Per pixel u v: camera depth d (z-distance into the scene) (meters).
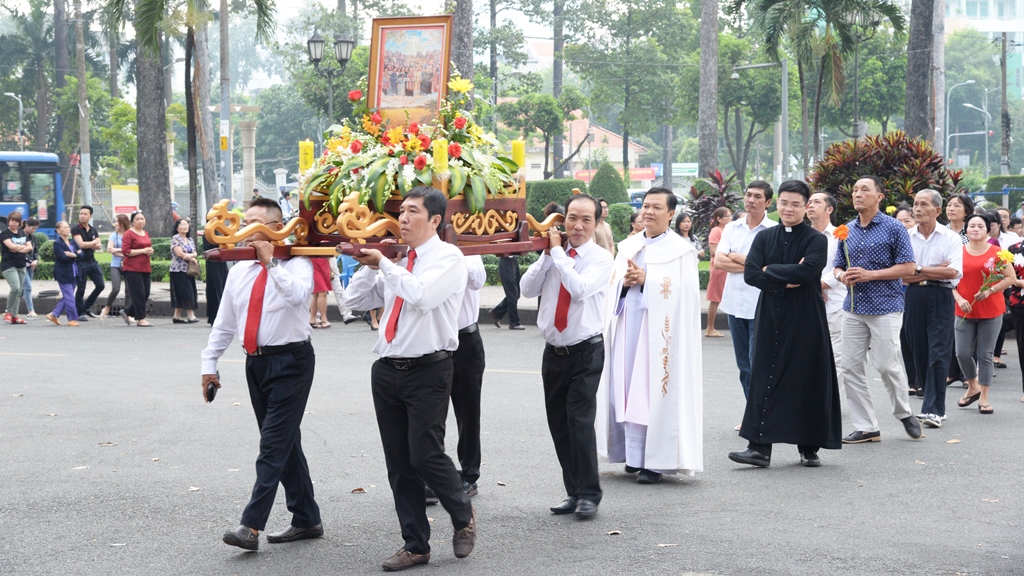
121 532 5.66
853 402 7.93
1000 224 11.29
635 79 52.28
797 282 6.88
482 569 5.00
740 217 8.45
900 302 7.84
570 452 6.00
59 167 30.17
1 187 29.45
